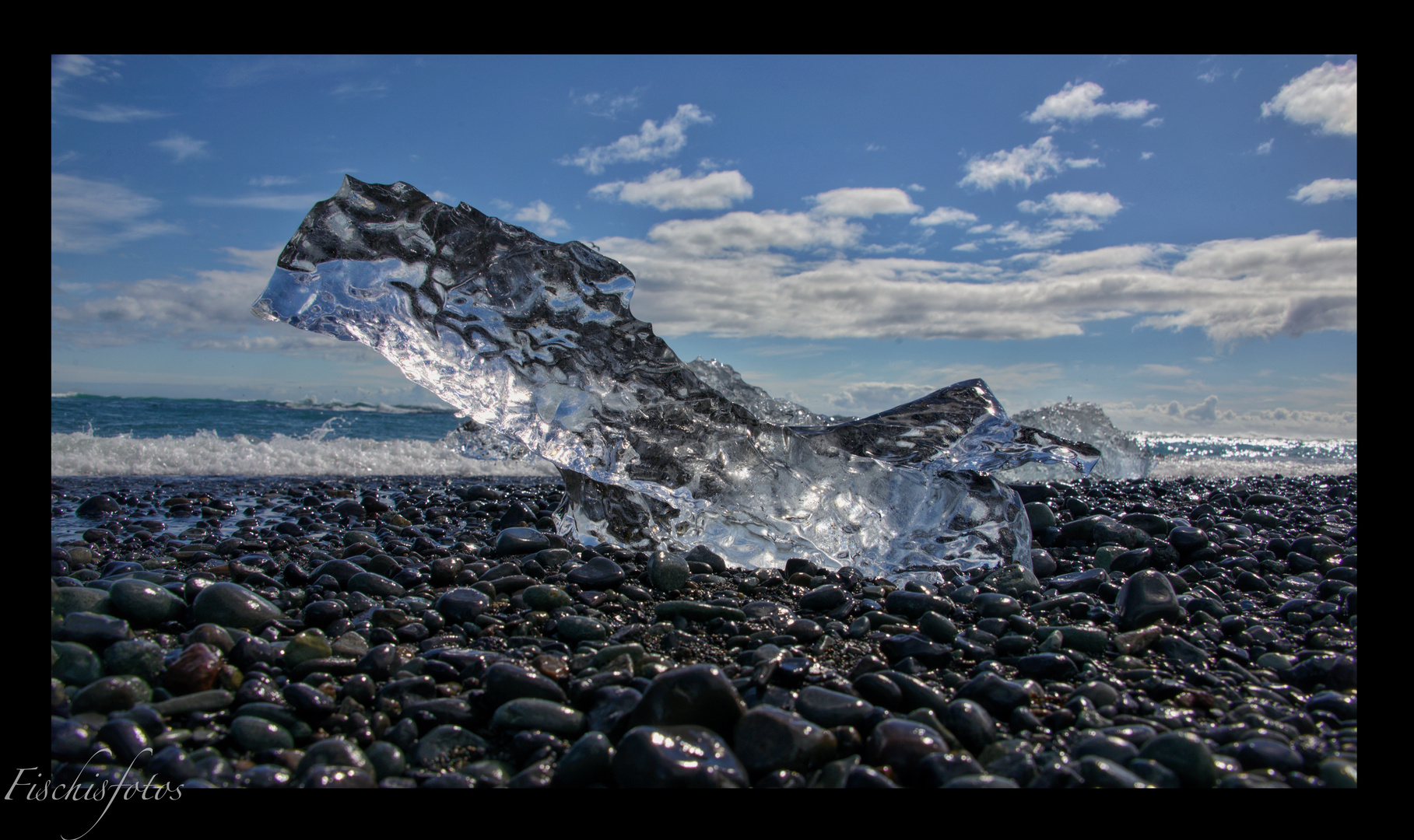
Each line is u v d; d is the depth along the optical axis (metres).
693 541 3.29
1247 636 2.28
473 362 2.98
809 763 1.49
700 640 2.20
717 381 5.05
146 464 6.33
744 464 3.14
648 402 3.08
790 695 1.75
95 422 13.04
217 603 2.24
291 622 2.30
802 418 5.10
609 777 1.46
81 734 1.57
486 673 1.89
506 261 2.95
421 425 15.71
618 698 1.70
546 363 3.02
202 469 6.42
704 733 1.50
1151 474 8.34
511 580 2.66
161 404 16.86
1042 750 1.59
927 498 3.16
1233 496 5.23
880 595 2.71
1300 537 3.58
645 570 2.92
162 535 3.68
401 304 2.89
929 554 3.08
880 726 1.56
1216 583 2.88
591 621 2.24
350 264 2.82
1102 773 1.42
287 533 3.83
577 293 3.04
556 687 1.77
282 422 14.87
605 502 3.41
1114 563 3.15
